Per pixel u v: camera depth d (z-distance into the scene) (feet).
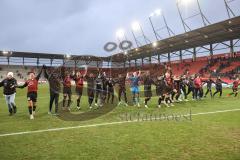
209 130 26.61
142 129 27.84
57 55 189.67
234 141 22.31
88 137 24.64
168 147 20.88
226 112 38.70
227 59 135.33
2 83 40.91
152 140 23.12
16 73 199.21
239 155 18.61
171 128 28.02
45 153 19.81
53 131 27.58
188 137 23.90
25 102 64.44
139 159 18.13
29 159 18.48
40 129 28.71
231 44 133.59
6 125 31.35
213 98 62.85
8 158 18.75
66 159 18.38
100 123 31.96
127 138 23.98
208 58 150.71
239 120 31.81
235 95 66.59
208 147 20.65
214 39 130.72
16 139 24.29
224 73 120.88
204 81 65.26
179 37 126.93
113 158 18.43
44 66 40.93
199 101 56.34
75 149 20.75
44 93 96.94
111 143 22.38
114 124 31.14
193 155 18.79
